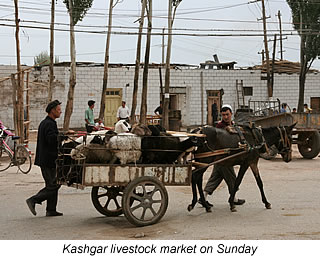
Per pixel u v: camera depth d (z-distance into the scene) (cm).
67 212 874
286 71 4091
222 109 885
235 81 3825
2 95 3244
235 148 840
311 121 1716
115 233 704
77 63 3538
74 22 2500
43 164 802
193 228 725
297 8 3662
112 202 959
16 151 1402
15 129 1656
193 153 841
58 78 3384
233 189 865
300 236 664
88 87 3444
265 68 4069
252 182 1231
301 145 1783
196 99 3759
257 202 955
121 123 824
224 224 754
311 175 1359
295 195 1037
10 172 1401
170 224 754
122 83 3534
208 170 1482
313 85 4003
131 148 743
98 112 3475
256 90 3881
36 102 3356
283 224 748
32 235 692
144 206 744
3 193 1064
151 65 3750
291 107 3972
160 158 777
